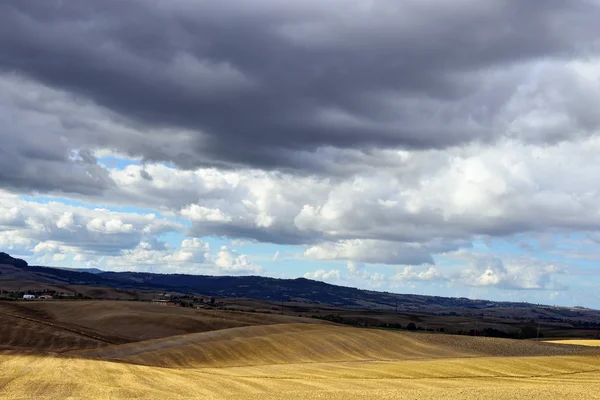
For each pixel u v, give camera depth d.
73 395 39.84
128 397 40.16
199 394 43.72
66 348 86.62
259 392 45.81
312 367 71.31
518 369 72.12
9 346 84.88
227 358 79.62
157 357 77.00
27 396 38.75
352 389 48.59
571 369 73.81
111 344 96.19
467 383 56.84
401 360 85.50
